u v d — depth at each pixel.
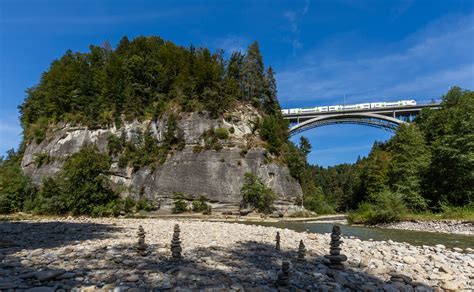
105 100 89.44
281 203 74.44
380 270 12.82
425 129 67.94
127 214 60.59
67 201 53.50
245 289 9.52
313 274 11.73
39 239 19.20
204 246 16.47
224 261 13.22
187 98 83.69
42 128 93.81
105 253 13.89
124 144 81.75
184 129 79.06
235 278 10.70
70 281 9.55
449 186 47.78
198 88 86.56
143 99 89.12
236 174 73.31
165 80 91.62
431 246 21.66
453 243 25.12
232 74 100.50
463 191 45.16
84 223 32.50
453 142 45.91
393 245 20.55
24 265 11.60
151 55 99.31
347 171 151.12
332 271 12.32
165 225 30.64
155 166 75.50
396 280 11.78
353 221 48.12
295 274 11.60
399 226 40.16
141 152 78.56
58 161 84.12
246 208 69.62
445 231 34.53
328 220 58.78
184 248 15.77
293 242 19.89
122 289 8.88
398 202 44.12
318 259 14.68
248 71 99.75
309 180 106.94
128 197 70.19
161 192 72.00
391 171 55.78
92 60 107.69
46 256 13.17
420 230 36.22
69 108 93.69
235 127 82.12
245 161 75.50
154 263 12.20
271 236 22.36
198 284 9.72
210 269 11.66
